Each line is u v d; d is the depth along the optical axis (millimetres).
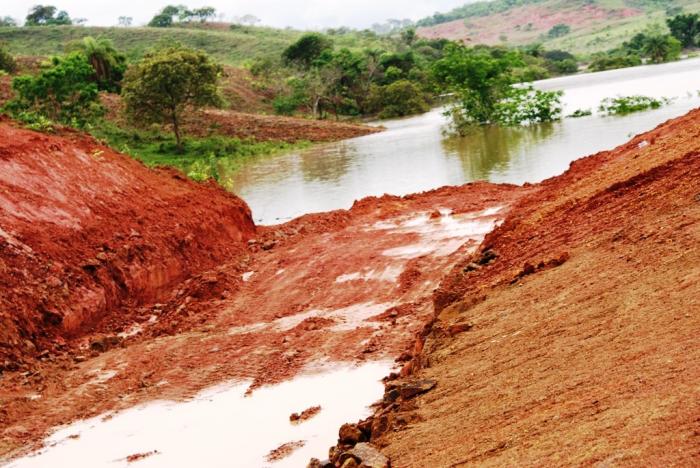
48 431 12391
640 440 5152
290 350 14367
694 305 7121
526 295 10617
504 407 7238
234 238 25297
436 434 7500
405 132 64938
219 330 16781
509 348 8914
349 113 93812
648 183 13258
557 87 86188
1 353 15453
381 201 28344
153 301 20109
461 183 34188
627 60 126375
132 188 23781
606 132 43531
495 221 20328
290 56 108375
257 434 10891
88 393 13750
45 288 17469
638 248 9883
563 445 5715
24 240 18359
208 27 163750
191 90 59844
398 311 15555
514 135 49812
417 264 18609
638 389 6004
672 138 15969
